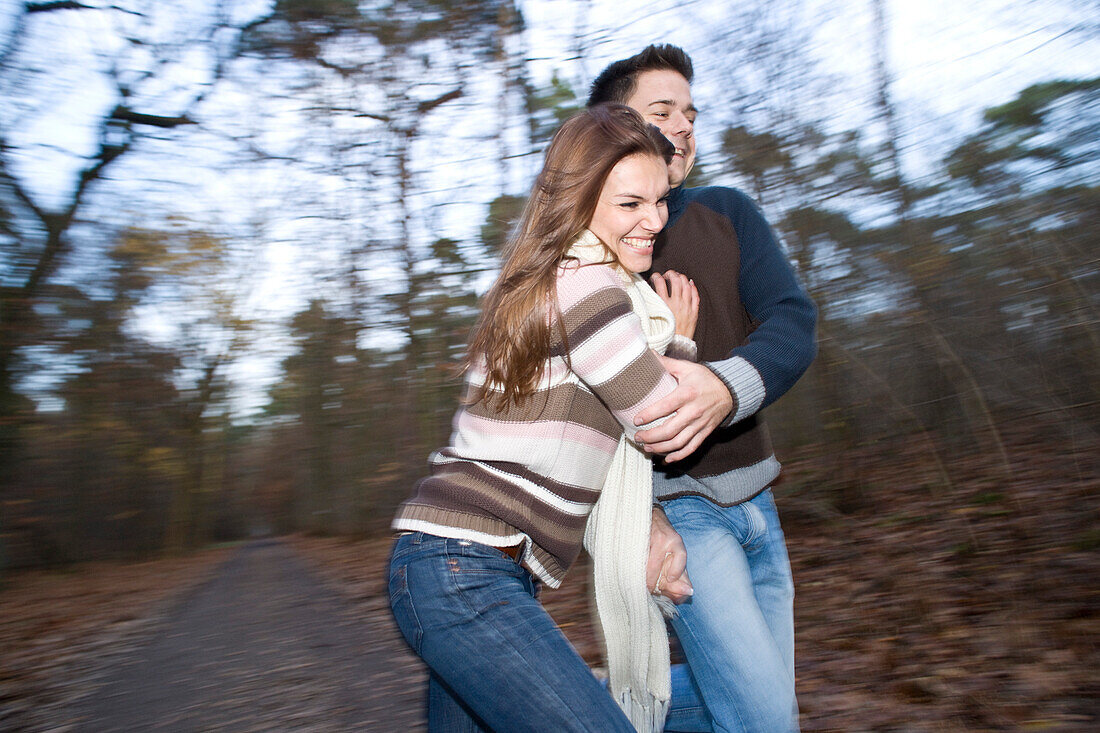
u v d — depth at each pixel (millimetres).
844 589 5316
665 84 2332
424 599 1616
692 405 1730
